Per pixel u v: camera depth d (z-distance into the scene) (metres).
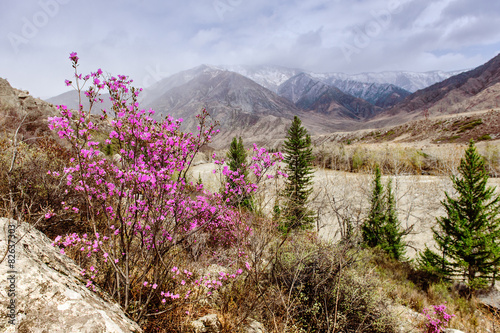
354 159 45.09
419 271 12.31
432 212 23.38
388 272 10.82
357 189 19.00
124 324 2.39
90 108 2.48
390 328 5.21
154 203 2.86
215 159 4.11
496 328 7.54
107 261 3.21
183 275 3.61
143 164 2.80
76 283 2.48
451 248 12.41
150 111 2.92
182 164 3.12
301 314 4.92
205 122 3.13
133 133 2.67
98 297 2.57
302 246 5.79
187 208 3.50
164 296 3.32
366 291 5.30
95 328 1.99
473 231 12.22
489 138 72.00
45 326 1.83
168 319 3.20
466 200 12.41
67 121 2.40
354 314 5.07
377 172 15.90
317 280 5.11
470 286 10.73
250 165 3.99
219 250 5.62
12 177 4.15
